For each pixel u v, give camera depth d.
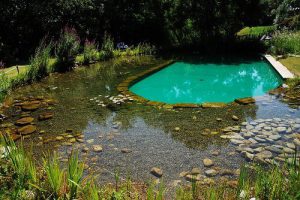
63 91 8.31
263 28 23.41
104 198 3.14
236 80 9.80
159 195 2.88
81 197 3.16
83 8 15.06
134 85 9.35
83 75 10.24
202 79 10.06
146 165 4.25
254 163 4.15
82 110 6.70
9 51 12.73
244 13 15.23
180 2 15.35
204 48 14.89
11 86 8.43
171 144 4.88
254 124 5.53
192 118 6.01
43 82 9.38
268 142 4.78
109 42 13.53
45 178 3.44
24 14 13.70
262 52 13.12
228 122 5.71
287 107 6.35
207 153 4.52
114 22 15.91
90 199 2.94
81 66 11.69
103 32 15.71
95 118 6.18
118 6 15.80
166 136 5.20
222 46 14.61
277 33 14.20
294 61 10.28
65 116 6.33
